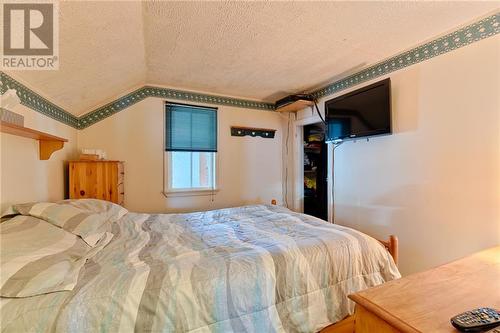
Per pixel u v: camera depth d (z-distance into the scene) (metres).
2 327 0.78
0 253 0.94
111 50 1.75
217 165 3.27
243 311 1.10
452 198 1.87
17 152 1.50
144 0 1.39
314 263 1.35
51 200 1.96
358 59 2.31
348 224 2.73
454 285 0.89
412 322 0.67
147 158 2.88
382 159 2.38
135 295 0.97
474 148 1.74
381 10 1.56
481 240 1.71
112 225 1.68
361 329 0.80
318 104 3.17
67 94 2.04
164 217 2.14
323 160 3.91
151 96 2.90
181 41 1.89
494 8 1.58
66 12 1.18
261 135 3.59
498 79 1.63
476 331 0.61
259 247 1.40
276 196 3.68
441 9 1.57
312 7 1.50
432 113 1.98
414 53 2.09
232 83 2.90
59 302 0.88
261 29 1.74
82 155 2.20
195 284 1.06
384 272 1.51
